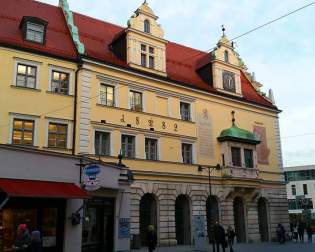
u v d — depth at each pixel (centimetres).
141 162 3161
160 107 3428
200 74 4091
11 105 2605
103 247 2364
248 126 4144
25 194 1697
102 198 2386
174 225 3275
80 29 3431
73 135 2825
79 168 2095
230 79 4094
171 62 3906
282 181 4303
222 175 3706
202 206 3503
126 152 3134
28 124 2667
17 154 1816
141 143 3206
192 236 3359
